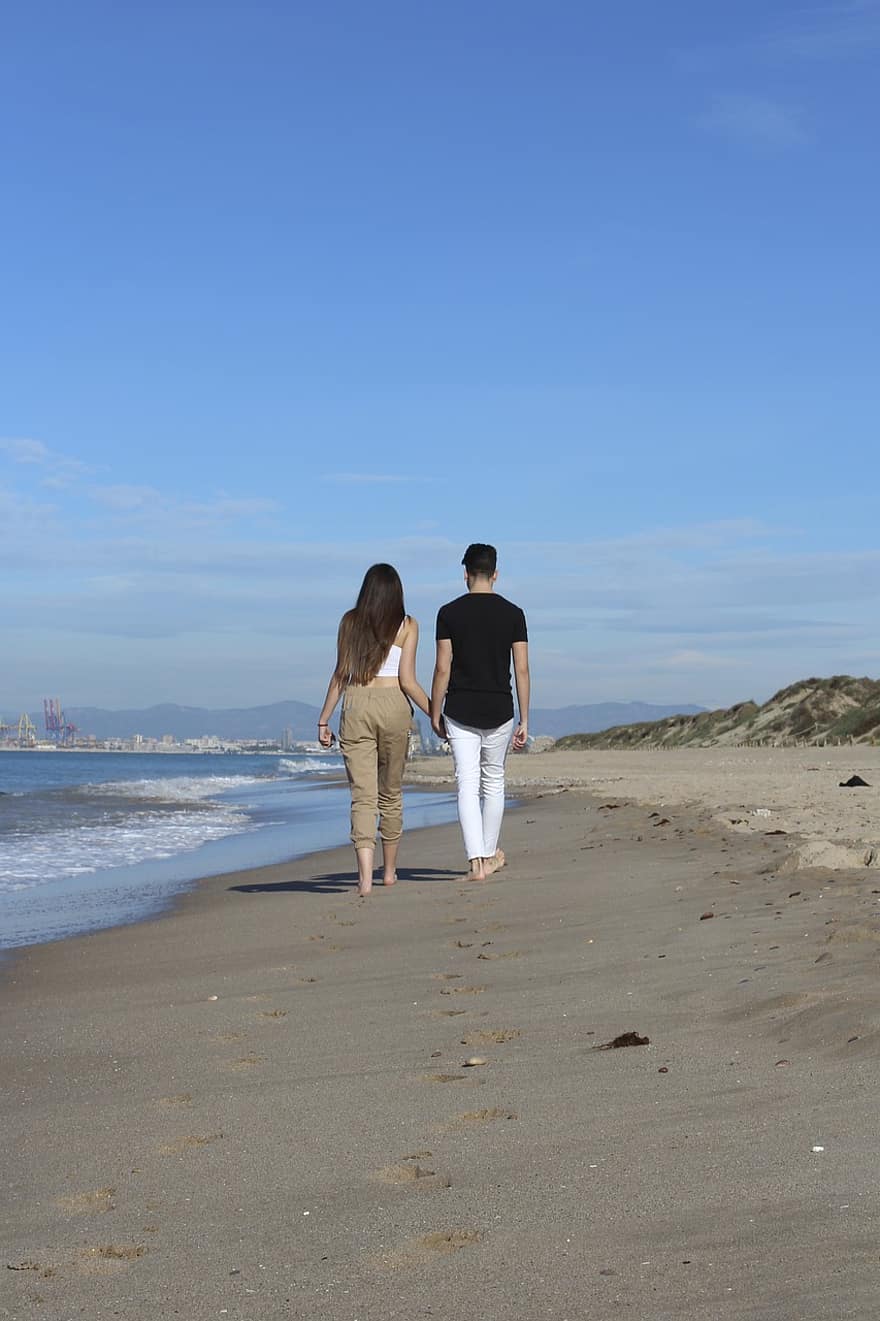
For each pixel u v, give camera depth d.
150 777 45.69
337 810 19.81
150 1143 3.00
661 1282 1.94
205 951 6.13
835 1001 3.71
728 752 46.06
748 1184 2.35
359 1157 2.77
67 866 10.90
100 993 5.14
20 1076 3.80
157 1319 1.97
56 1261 2.25
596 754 52.62
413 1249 2.18
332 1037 4.09
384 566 8.07
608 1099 3.08
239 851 12.30
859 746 46.09
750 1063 3.29
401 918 6.82
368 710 7.98
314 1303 1.98
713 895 6.46
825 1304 1.80
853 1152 2.47
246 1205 2.50
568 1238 2.17
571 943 5.55
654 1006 4.12
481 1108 3.10
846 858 7.09
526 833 12.10
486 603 8.16
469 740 8.29
